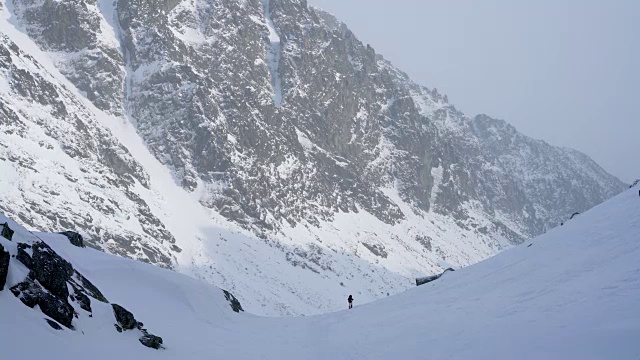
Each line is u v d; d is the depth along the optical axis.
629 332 26.47
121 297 47.84
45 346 23.94
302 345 41.41
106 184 196.38
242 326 51.31
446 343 34.03
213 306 54.72
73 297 30.22
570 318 32.22
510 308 38.34
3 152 173.62
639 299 31.69
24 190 163.88
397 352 34.72
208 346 38.25
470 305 42.69
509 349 29.58
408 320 43.34
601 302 33.34
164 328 41.78
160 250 179.50
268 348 39.91
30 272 27.16
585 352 25.98
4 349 21.98
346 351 37.62
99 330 29.64
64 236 55.19
